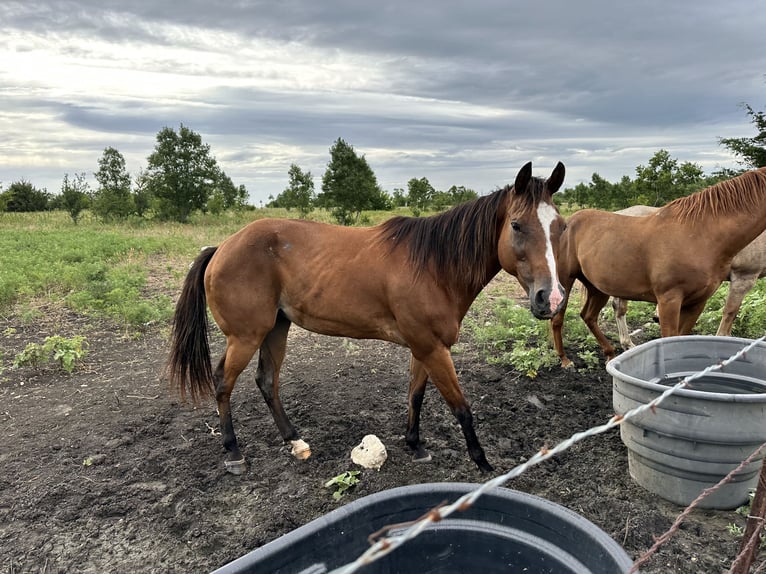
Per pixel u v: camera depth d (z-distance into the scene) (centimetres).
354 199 2372
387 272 326
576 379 505
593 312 547
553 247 292
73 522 305
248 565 165
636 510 296
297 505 316
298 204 2734
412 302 320
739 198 410
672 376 367
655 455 300
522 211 295
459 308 333
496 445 384
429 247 322
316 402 465
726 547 270
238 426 424
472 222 320
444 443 387
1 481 346
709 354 365
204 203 2869
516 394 471
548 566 185
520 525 195
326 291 337
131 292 827
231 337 356
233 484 342
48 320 748
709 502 297
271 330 383
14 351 616
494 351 588
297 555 178
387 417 432
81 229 2148
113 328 712
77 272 984
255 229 354
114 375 541
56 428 423
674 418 281
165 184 2770
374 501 196
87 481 345
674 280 435
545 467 353
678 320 454
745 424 266
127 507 316
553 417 426
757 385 338
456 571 204
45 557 278
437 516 103
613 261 476
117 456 377
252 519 306
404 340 337
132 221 2575
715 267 427
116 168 2756
